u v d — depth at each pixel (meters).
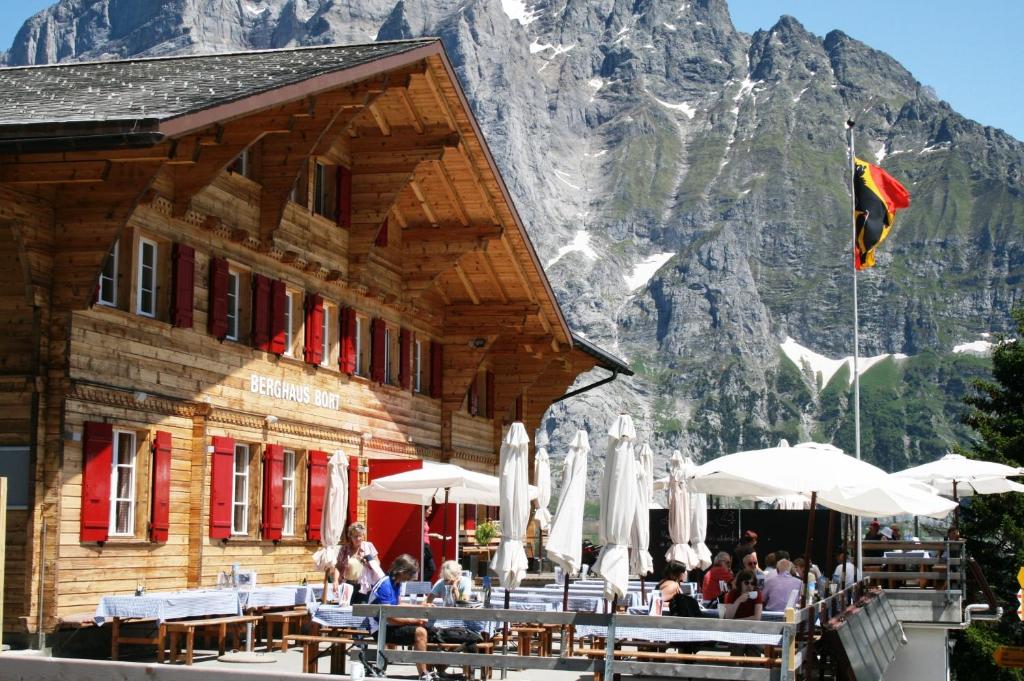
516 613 13.41
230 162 20.45
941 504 21.52
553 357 38.28
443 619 13.68
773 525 37.62
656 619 13.02
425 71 25.59
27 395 17.78
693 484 21.58
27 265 17.58
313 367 26.55
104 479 18.73
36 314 17.84
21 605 17.61
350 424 28.45
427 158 27.70
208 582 21.77
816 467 17.19
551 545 14.55
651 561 15.83
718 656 14.46
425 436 33.28
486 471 37.72
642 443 19.91
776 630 12.78
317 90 20.12
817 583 20.52
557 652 21.23
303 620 20.56
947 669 29.47
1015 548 51.94
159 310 20.70
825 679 16.52
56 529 17.78
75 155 16.98
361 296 29.17
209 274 22.11
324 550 20.80
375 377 29.83
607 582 14.16
